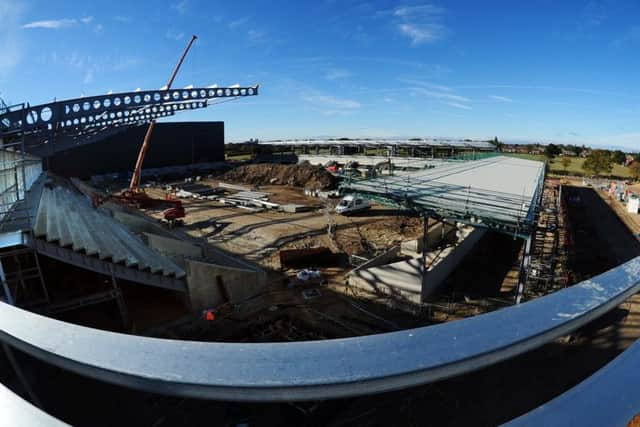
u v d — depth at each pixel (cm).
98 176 5581
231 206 3628
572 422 141
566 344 1070
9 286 1116
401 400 882
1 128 1252
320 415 841
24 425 142
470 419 828
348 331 1320
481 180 1923
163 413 815
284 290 1658
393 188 1573
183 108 2645
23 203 1602
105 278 1521
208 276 1485
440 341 174
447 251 1834
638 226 2844
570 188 4912
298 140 8181
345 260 2042
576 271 1828
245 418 820
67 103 1420
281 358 167
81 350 177
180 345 179
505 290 1659
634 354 185
